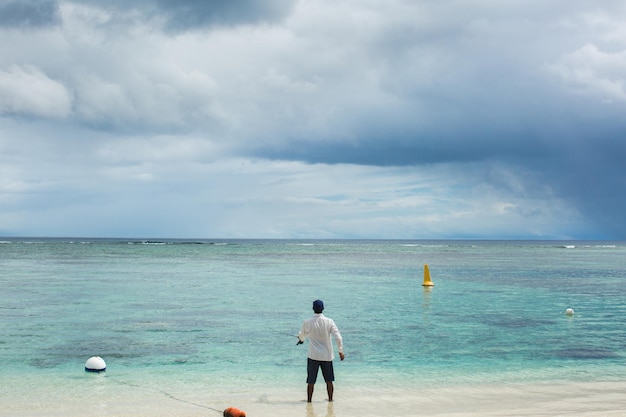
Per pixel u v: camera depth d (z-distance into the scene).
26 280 35.66
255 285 33.84
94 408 9.47
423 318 20.72
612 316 21.36
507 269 51.94
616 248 148.12
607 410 9.53
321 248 128.50
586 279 39.75
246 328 18.12
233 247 125.25
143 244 137.75
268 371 12.41
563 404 9.95
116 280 36.31
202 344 15.42
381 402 10.05
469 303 25.47
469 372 12.45
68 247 107.00
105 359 13.48
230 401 10.04
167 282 35.16
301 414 9.28
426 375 12.17
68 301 24.88
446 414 9.26
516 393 10.73
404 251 110.62
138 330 17.62
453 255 89.62
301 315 21.12
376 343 15.81
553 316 21.31
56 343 15.39
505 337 16.81
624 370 12.67
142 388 10.86
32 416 8.98
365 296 28.16
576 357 14.05
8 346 14.97
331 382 10.08
